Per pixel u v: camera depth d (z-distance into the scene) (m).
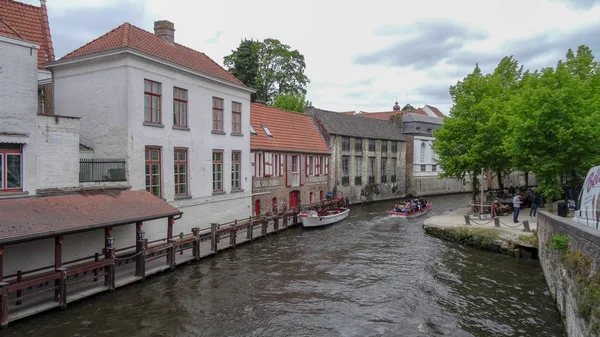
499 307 11.16
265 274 14.04
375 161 38.75
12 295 10.29
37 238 9.44
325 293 12.26
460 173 25.89
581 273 7.75
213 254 16.17
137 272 12.59
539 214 15.55
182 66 16.52
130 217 12.16
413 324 10.13
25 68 11.11
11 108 10.79
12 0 16.66
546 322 10.12
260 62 42.38
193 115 17.55
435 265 15.30
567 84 18.80
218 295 11.90
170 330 9.53
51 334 8.98
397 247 18.27
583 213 10.88
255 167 23.55
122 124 14.32
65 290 10.16
